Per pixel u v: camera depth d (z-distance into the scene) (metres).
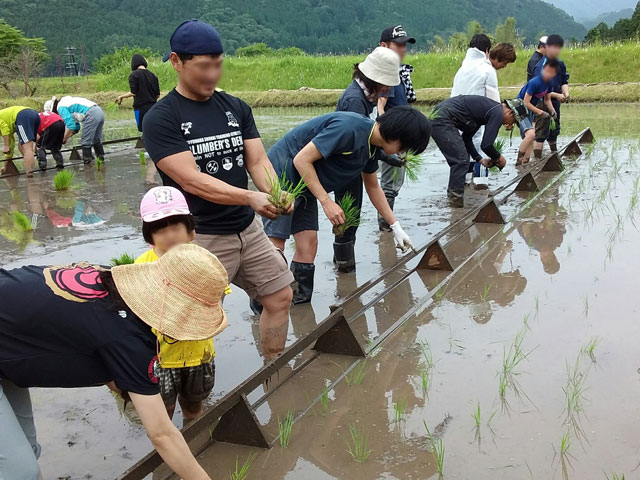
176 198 3.04
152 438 2.35
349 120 4.42
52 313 2.27
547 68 9.36
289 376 3.84
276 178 3.64
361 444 3.11
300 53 66.38
